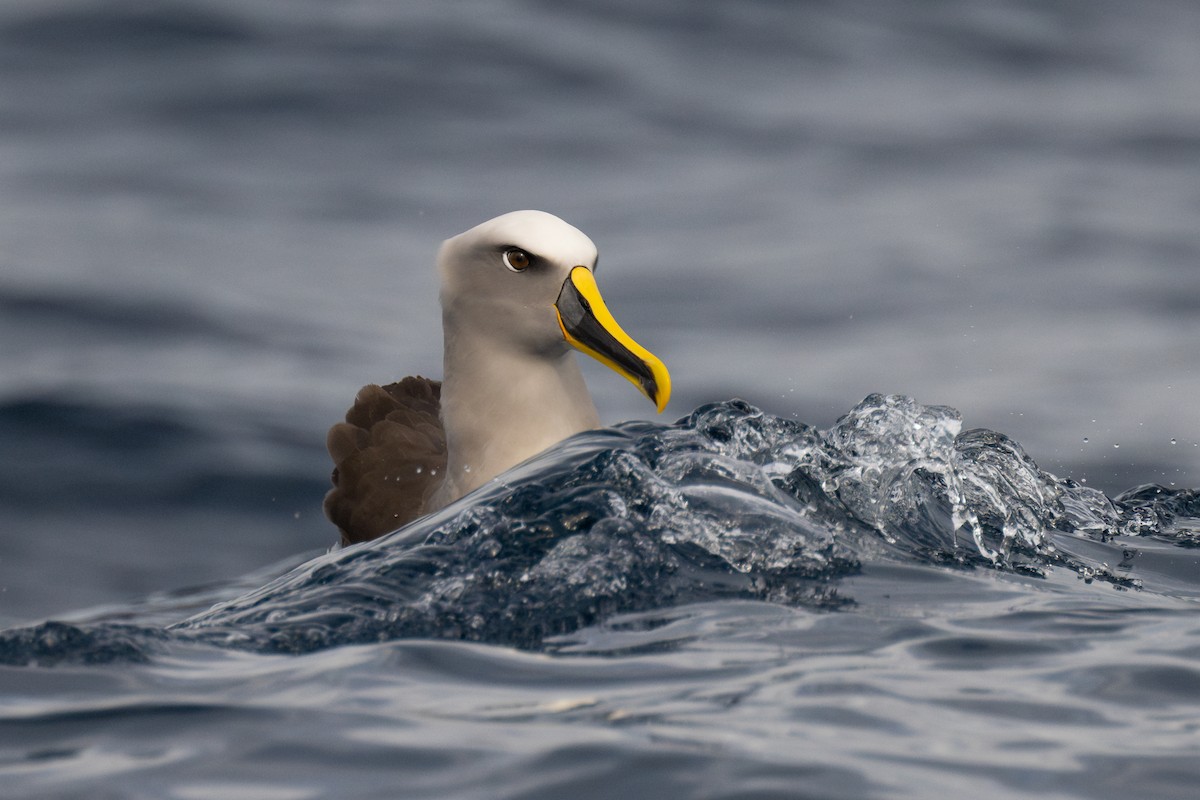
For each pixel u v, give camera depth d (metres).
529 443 10.20
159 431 14.67
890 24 36.28
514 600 6.80
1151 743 5.15
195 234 22.73
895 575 7.25
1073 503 9.16
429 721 5.39
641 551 7.18
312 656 6.29
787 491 8.04
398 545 7.70
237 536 12.71
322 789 4.84
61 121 27.75
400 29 32.41
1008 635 6.37
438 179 26.20
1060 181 26.81
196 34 31.16
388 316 19.89
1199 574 7.92
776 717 5.36
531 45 32.25
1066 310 19.78
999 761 4.98
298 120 28.38
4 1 32.16
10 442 14.22
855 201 25.59
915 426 8.60
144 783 4.92
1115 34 37.31
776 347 18.58
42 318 18.14
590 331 9.80
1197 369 17.06
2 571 11.73
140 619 8.91
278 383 16.77
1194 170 27.53
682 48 33.75
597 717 5.39
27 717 5.55
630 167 27.28
